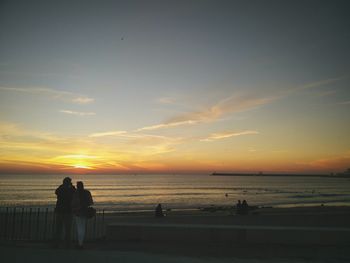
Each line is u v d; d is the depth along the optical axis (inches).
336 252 332.2
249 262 289.0
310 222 771.4
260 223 759.7
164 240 390.0
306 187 6943.9
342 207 1718.8
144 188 5703.7
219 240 378.6
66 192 361.4
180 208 2219.5
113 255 303.3
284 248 350.6
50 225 571.2
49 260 277.0
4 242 394.9
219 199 3339.1
